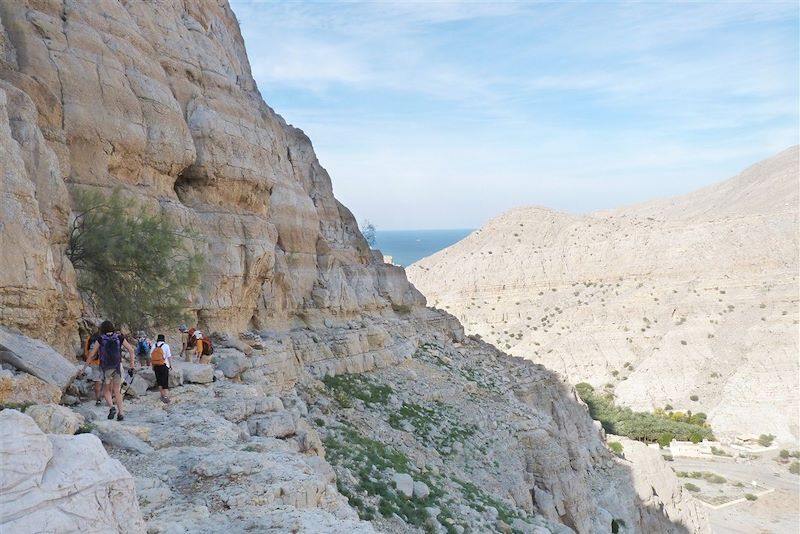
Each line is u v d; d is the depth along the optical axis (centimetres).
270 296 3114
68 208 1650
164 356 1558
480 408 3384
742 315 11544
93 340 1424
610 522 3575
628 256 14312
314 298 3519
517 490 2856
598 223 16800
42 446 629
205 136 2611
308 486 1063
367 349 3466
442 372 3756
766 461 7869
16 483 597
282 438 1530
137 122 2223
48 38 2005
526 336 12850
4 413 627
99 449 682
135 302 1947
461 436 2986
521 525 2216
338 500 1160
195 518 908
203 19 3200
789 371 9781
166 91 2416
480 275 15038
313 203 3838
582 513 3303
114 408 1298
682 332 11431
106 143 2089
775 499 6538
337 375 3167
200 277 2330
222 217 2598
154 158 2298
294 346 2997
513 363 4600
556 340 12219
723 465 7669
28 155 1566
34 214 1420
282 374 2466
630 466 4353
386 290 4416
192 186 2597
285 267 3225
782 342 10406
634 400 10119
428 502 1909
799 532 5781
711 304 12075
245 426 1484
